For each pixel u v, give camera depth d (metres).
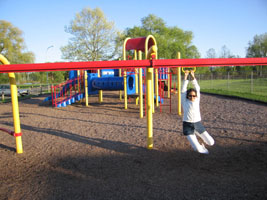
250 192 2.63
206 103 11.47
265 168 3.31
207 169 3.33
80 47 31.08
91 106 12.00
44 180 3.19
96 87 11.91
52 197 2.71
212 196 2.58
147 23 40.19
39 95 21.30
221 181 2.94
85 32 30.77
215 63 3.42
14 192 2.87
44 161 3.97
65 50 30.70
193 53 46.12
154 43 9.12
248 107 9.34
